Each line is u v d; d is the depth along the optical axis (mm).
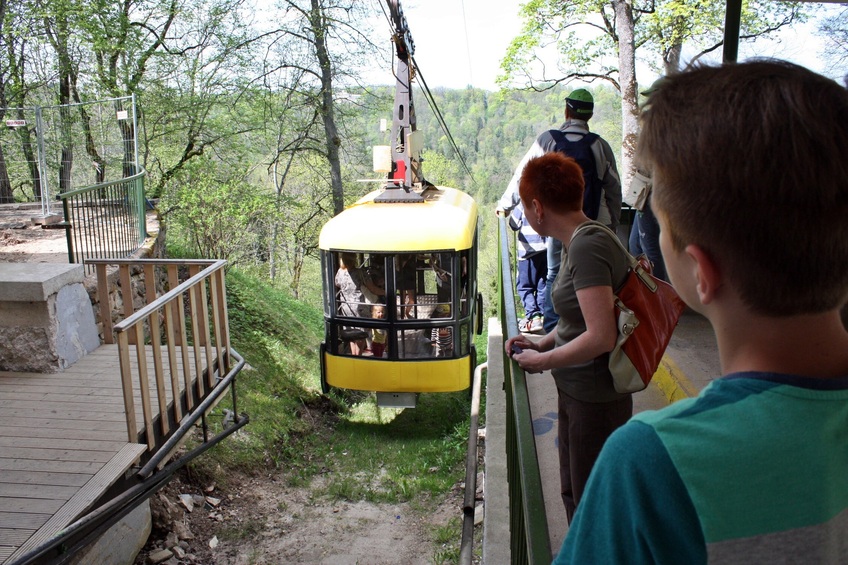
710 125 714
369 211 9852
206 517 7508
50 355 5723
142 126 18109
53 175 15906
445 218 9586
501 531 3283
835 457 682
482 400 9906
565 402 2309
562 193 2135
